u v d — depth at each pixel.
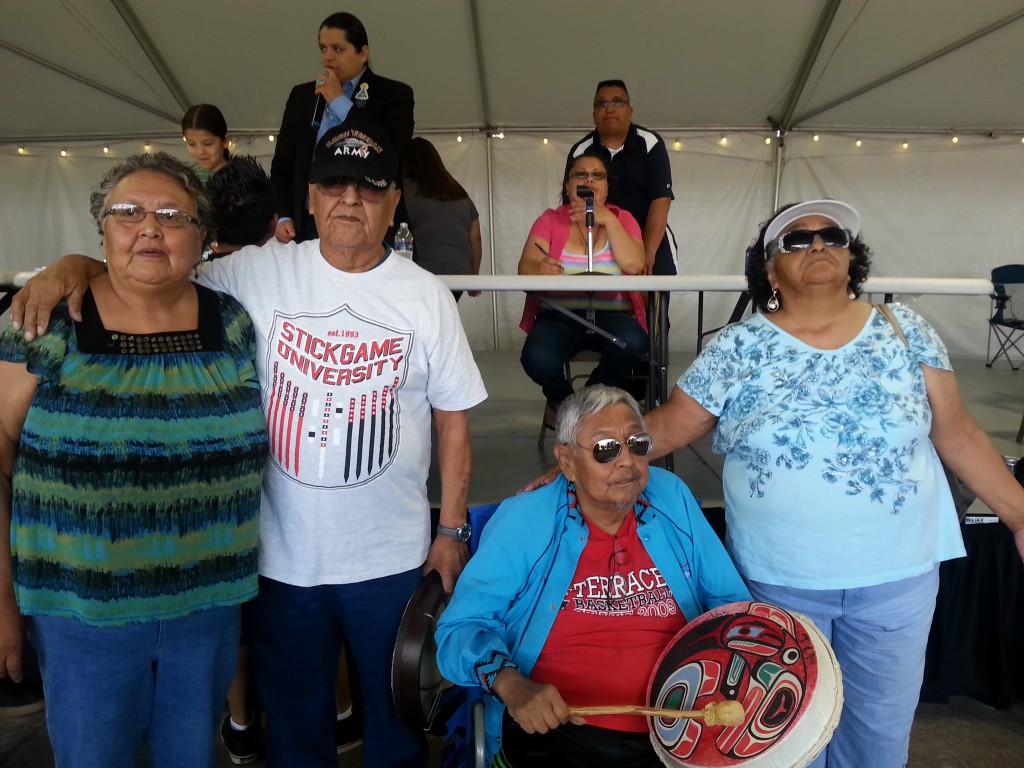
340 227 1.40
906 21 5.18
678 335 7.54
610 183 3.33
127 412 1.22
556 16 5.27
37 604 1.24
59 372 1.20
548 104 6.64
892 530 1.49
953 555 1.60
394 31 5.44
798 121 6.91
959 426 1.57
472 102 6.60
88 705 1.27
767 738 1.27
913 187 7.18
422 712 1.52
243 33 5.42
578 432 1.55
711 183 7.25
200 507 1.29
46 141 6.94
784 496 1.51
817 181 7.20
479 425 4.01
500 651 1.49
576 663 1.58
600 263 2.90
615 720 1.53
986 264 7.24
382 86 2.67
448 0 5.07
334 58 2.57
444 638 1.52
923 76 6.02
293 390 1.43
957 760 2.07
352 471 1.44
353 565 1.49
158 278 1.24
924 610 1.55
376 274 1.49
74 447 1.19
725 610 1.51
